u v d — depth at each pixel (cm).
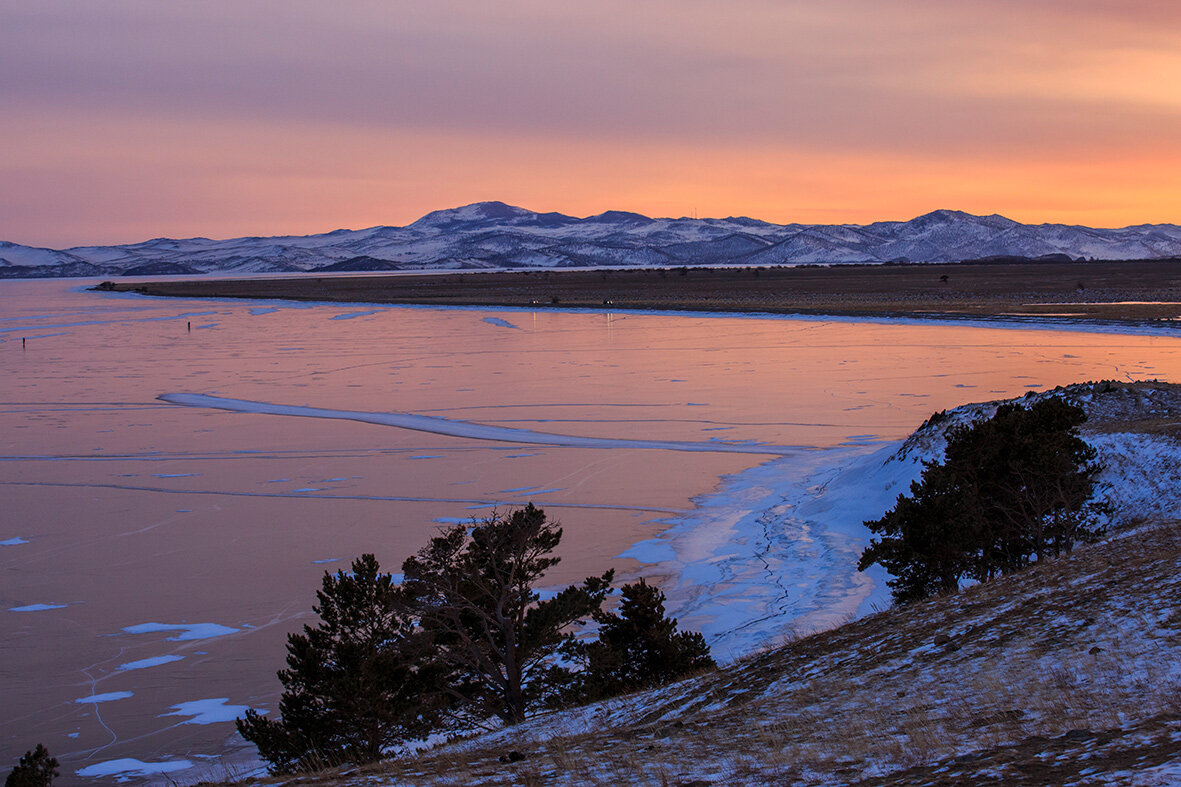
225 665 2516
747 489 4328
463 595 1844
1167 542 1903
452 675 1889
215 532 3769
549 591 2989
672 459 5006
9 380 8669
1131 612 1259
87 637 2722
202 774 1897
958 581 2341
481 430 5950
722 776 908
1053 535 2434
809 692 1275
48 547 3588
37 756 1583
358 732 1659
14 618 2873
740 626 2606
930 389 7081
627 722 1391
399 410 6750
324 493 4394
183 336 13362
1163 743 764
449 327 14150
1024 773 757
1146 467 3134
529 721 1628
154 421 6431
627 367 8938
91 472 4888
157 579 3216
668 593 2986
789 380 7788
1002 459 2405
